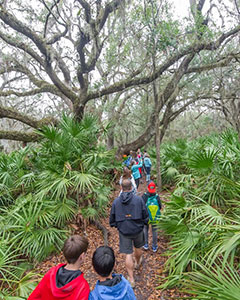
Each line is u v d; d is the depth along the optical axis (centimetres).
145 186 950
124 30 784
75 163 601
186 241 320
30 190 589
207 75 1186
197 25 755
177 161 884
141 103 1575
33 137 896
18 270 381
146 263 389
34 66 1195
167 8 704
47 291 159
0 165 602
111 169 1012
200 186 488
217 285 197
